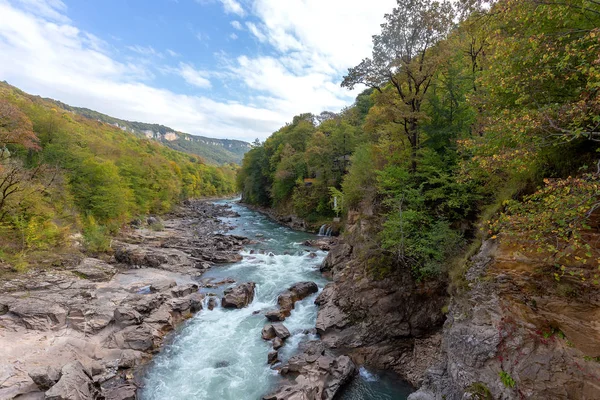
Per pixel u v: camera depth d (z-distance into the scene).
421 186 17.34
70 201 31.70
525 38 7.87
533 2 7.10
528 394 8.13
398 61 17.92
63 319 15.68
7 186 21.78
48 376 11.44
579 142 8.43
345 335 15.81
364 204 24.12
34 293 17.89
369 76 19.47
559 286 8.10
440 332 14.70
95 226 31.00
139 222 44.91
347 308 16.98
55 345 13.82
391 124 21.25
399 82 19.34
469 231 16.48
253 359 14.78
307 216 49.91
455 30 18.14
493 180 13.41
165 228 46.12
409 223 16.64
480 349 9.48
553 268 8.30
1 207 21.92
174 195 71.12
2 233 22.30
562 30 7.45
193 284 22.77
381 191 18.95
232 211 74.56
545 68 7.38
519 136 7.14
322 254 32.22
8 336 13.86
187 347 15.87
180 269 27.00
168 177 67.81
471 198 16.50
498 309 9.34
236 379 13.42
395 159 20.53
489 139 8.84
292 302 20.09
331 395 12.08
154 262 27.53
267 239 40.31
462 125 18.56
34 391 11.03
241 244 37.12
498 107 9.56
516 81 8.20
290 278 24.81
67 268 22.95
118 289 21.16
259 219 61.50
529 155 7.32
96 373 13.23
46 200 28.28
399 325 15.44
